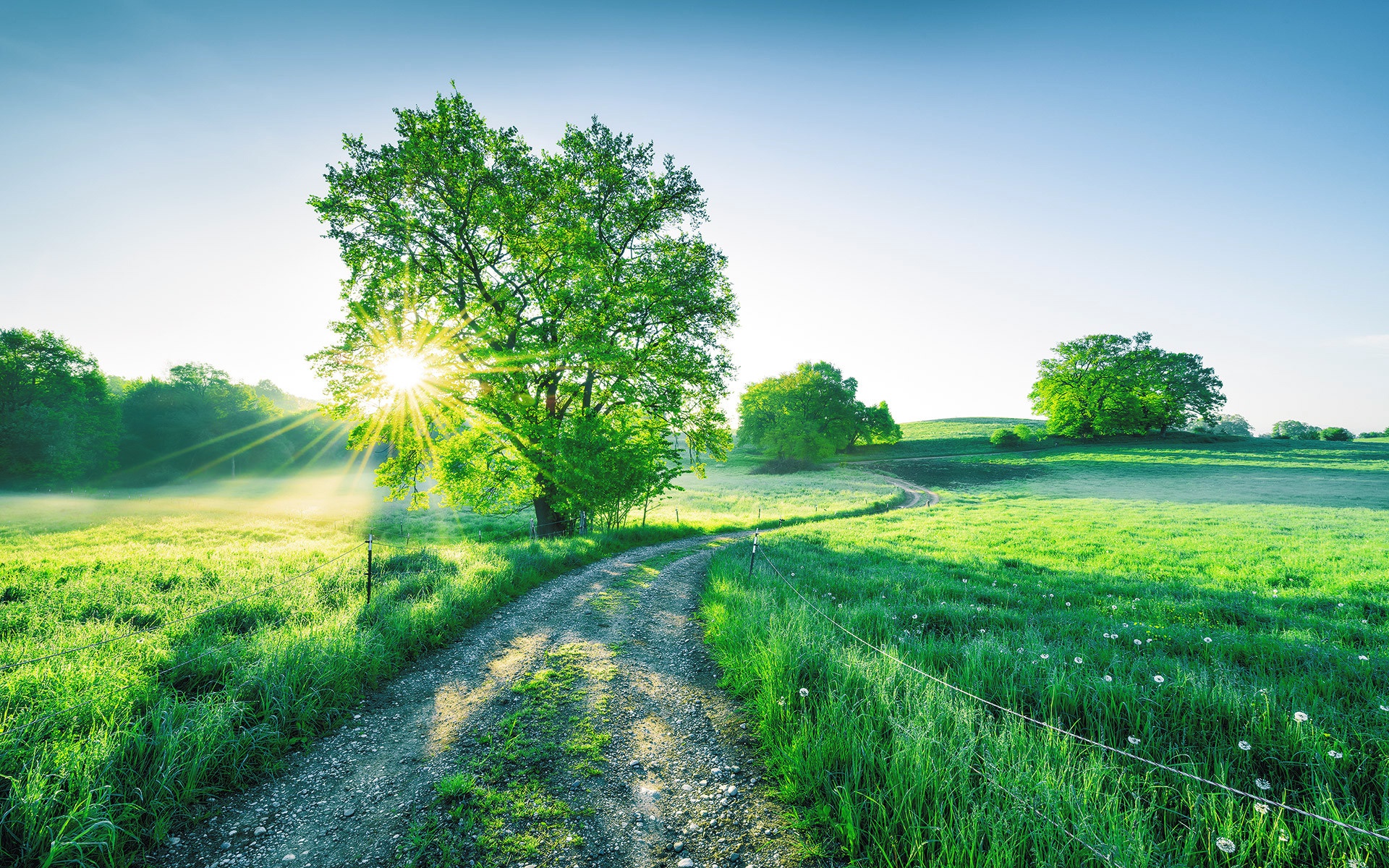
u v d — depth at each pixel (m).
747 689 5.89
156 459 57.47
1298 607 9.64
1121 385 75.31
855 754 3.98
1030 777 3.57
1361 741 4.04
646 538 21.45
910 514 31.42
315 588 9.00
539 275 19.20
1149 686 5.17
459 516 31.55
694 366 20.89
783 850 3.40
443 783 4.10
